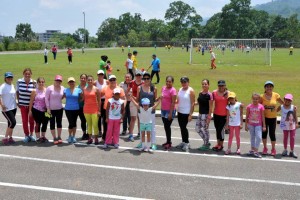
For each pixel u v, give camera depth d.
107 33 152.38
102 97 9.84
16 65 32.34
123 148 9.35
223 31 134.62
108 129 9.25
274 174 7.55
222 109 9.03
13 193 6.43
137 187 6.74
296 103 15.05
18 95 9.66
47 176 7.25
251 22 134.12
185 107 9.16
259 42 55.81
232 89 18.67
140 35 138.25
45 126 9.72
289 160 8.53
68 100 9.59
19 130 11.16
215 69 30.02
